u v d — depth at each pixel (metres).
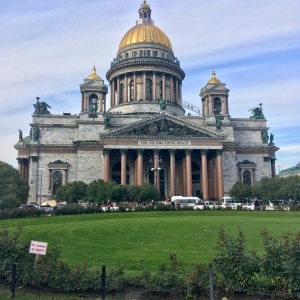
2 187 86.19
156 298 16.89
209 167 111.75
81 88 114.50
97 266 22.23
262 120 122.19
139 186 87.44
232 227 42.62
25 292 17.89
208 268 17.28
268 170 118.56
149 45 135.00
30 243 20.03
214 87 120.81
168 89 134.12
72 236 37.09
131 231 40.44
